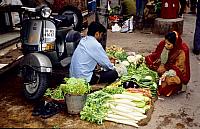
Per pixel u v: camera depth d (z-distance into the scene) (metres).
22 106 4.25
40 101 4.38
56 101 4.31
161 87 4.84
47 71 4.25
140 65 5.63
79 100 3.95
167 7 9.25
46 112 4.03
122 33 9.35
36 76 4.32
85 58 4.52
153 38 8.74
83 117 3.91
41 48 4.48
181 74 4.80
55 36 4.54
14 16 7.49
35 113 4.01
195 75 5.91
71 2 8.98
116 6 10.54
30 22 4.57
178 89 4.94
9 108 4.18
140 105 4.13
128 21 9.46
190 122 4.04
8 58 5.58
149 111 4.20
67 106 4.02
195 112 4.34
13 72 5.50
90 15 11.11
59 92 4.40
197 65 6.51
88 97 4.23
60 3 8.64
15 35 6.70
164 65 5.04
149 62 5.40
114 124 3.87
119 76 5.07
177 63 4.84
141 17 9.93
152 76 5.13
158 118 4.11
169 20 9.16
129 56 5.79
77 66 4.56
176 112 4.31
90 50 4.50
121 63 5.37
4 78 5.26
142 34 9.27
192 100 4.75
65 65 4.80
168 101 4.68
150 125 3.90
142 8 9.88
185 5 13.62
